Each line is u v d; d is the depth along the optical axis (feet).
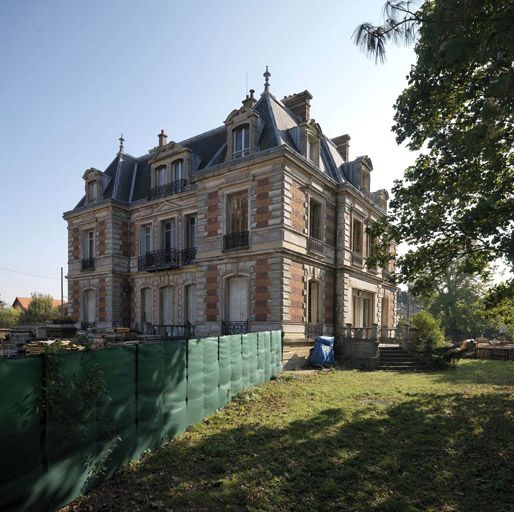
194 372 25.27
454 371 50.06
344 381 40.81
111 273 73.56
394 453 19.74
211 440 21.59
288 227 51.21
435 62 17.40
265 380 40.60
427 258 33.42
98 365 16.39
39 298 154.30
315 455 19.40
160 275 70.28
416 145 33.71
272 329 50.11
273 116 56.80
